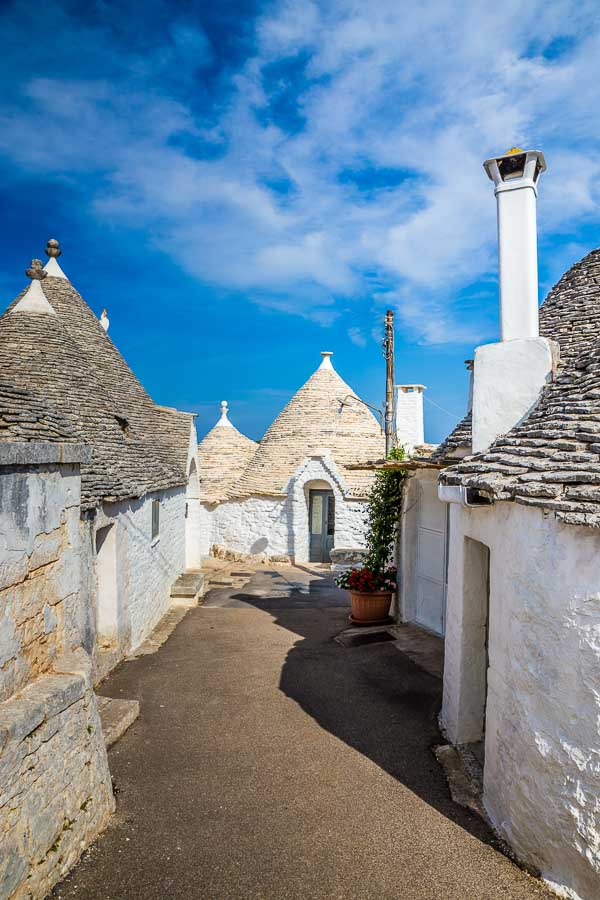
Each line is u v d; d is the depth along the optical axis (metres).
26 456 3.65
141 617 9.69
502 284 5.93
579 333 7.05
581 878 3.26
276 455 20.58
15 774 3.23
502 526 4.23
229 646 9.29
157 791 4.75
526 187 5.92
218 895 3.52
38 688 3.72
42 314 10.23
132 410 13.95
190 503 18.33
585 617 3.25
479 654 5.48
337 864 3.79
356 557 17.89
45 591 3.99
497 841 4.00
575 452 3.80
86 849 3.93
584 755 3.23
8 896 3.10
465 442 7.16
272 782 4.88
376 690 7.04
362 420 20.72
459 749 5.35
